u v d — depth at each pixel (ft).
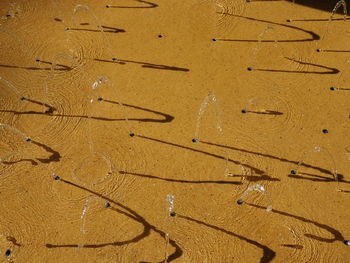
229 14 20.92
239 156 15.75
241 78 18.10
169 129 16.61
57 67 19.13
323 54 18.78
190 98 17.53
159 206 14.70
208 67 18.62
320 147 15.81
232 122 16.69
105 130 16.72
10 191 15.35
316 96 17.29
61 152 16.24
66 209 14.80
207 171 15.43
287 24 20.21
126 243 13.98
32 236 14.28
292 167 15.37
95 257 13.76
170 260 13.58
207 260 13.57
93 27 20.80
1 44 20.38
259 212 14.42
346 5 20.88
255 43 19.48
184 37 19.99
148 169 15.57
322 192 14.75
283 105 17.08
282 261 13.47
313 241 13.78
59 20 21.38
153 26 20.62
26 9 22.18
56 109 17.56
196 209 14.58
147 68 18.74
